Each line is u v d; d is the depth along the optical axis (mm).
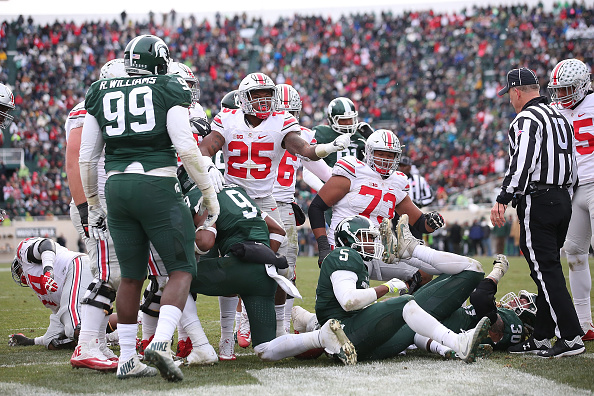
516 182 10711
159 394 7809
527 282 23734
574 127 12102
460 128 60125
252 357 11000
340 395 7738
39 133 58969
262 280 9906
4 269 37250
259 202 12031
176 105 8766
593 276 24969
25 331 14625
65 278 12070
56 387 8266
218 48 70875
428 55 67688
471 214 51000
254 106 11398
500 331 11000
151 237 8805
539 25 66750
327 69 68500
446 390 8000
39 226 51031
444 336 9750
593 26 65312
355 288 9797
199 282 9781
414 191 19172
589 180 11977
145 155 8742
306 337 9719
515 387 8188
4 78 65812
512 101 11680
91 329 9672
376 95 65188
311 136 14828
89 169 9047
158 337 8641
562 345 10523
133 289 9016
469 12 70000
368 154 12203
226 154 11898
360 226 10406
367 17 72312
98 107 8906
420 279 12438
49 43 67938
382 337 9844
